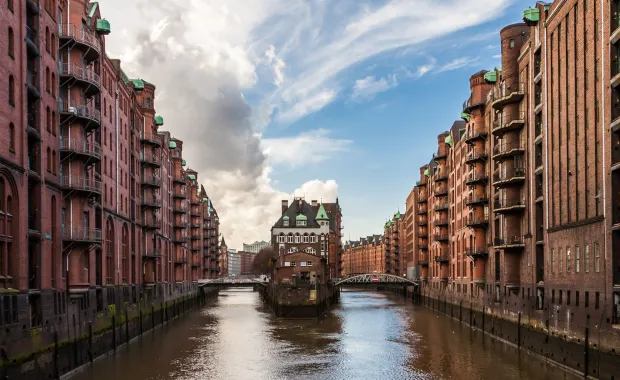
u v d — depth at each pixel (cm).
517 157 5303
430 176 10469
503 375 3788
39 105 3719
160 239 7975
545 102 4612
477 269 6431
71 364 3794
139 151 6931
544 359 4372
